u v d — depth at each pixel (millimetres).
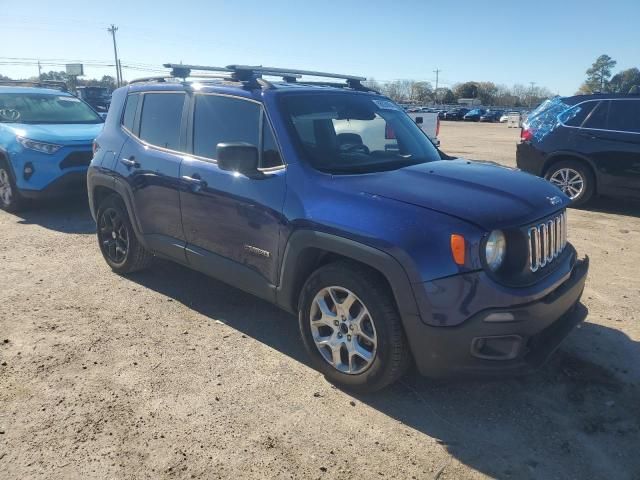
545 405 3316
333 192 3357
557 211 3453
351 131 4055
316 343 3521
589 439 3008
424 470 2762
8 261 5812
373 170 3723
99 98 31656
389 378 3203
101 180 5191
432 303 2910
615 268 5797
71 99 9453
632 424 3137
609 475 2740
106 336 4117
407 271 2930
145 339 4086
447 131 35625
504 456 2871
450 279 2887
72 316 4461
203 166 4172
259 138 3857
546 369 3707
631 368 3729
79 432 2992
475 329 2896
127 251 5184
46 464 2744
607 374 3654
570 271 3441
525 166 9172
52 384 3451
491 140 25391
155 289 5074
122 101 5246
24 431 2990
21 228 7219
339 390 3451
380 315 3111
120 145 5043
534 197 3354
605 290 5156
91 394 3350
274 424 3102
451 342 2934
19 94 8922
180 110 4527
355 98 4398
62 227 7293
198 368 3686
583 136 8422
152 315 4508
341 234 3182
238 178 3869
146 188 4691
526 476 2732
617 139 8133
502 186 3439
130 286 5137
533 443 2975
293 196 3510
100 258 5969
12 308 4582
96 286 5129
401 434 3035
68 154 7488
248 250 3865
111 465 2750
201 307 4684
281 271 3625
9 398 3289
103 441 2926
